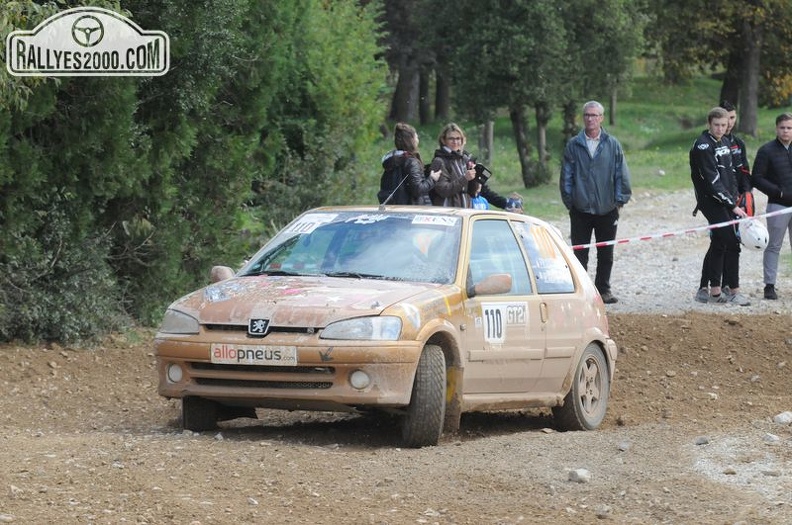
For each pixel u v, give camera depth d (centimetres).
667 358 4353
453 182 3972
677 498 2228
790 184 5088
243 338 2606
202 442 2609
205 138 4741
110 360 3947
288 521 2016
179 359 2678
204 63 4362
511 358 2947
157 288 4534
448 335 2728
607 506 2152
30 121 3778
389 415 3241
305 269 2934
